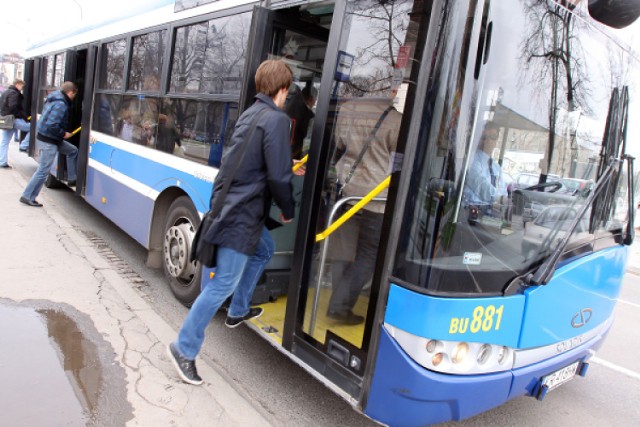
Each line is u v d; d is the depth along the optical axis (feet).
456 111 7.44
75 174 24.62
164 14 15.96
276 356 12.73
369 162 9.09
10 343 10.97
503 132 8.07
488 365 8.30
